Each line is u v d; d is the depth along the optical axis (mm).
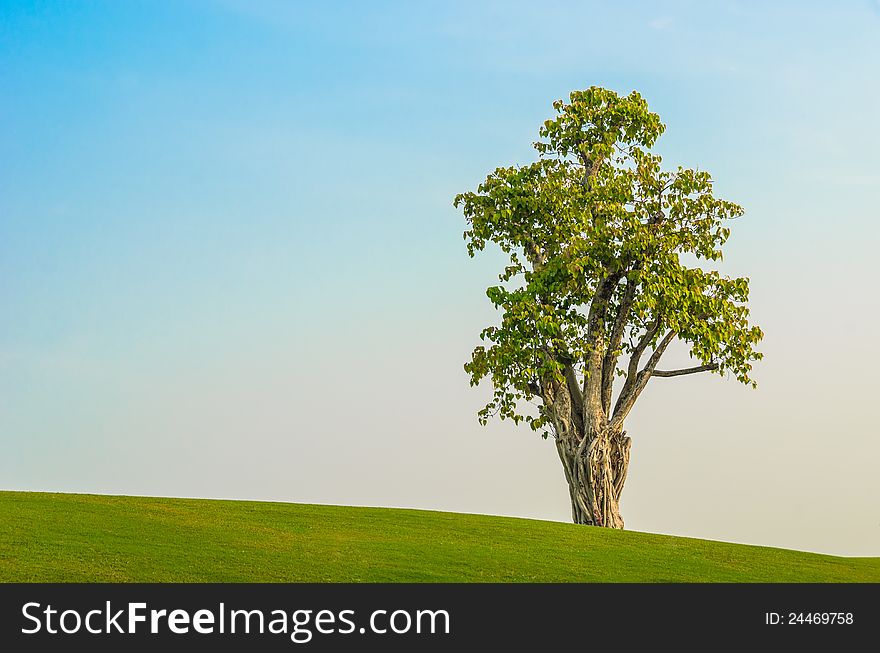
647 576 24531
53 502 28891
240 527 27203
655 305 34562
